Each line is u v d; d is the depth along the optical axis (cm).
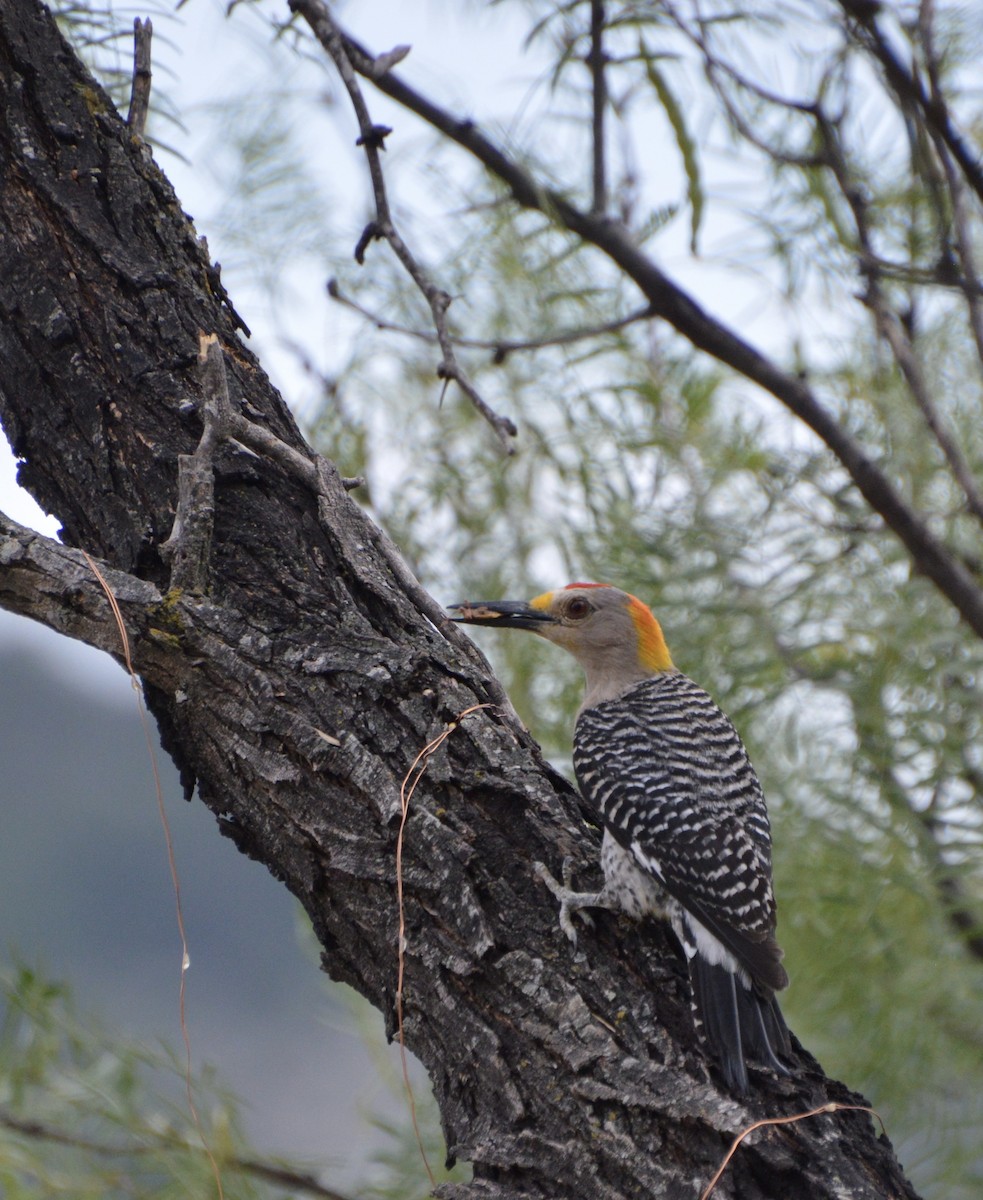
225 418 646
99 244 694
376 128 780
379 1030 863
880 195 992
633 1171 509
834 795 930
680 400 1048
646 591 1045
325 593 653
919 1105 935
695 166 896
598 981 566
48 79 712
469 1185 525
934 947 931
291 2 812
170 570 648
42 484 694
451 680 636
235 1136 728
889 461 1019
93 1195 654
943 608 972
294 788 586
